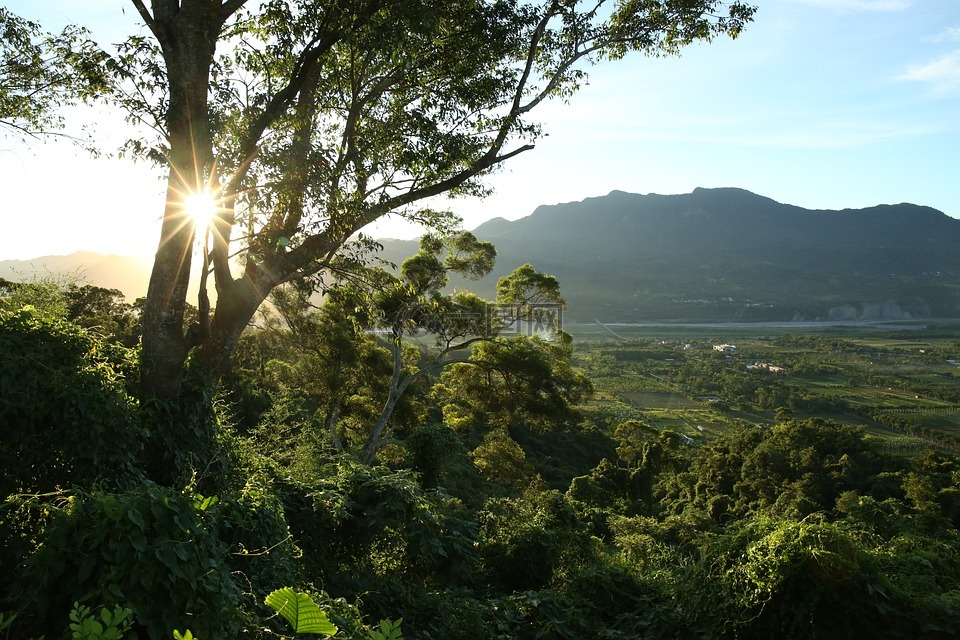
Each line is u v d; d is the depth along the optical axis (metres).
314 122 6.79
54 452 4.13
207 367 6.20
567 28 8.01
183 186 5.57
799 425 39.06
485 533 8.52
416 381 21.67
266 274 6.39
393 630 1.95
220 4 5.79
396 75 7.21
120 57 5.72
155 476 5.25
